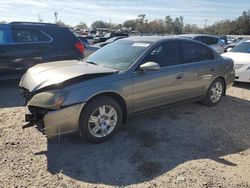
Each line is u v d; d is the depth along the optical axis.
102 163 3.92
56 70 4.59
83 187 3.40
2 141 4.41
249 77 8.80
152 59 5.08
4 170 3.65
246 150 4.52
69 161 3.93
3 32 7.63
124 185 3.47
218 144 4.68
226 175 3.76
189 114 6.03
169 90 5.34
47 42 8.18
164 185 3.49
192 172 3.79
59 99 4.00
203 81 6.11
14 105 6.27
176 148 4.45
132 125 5.25
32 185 3.39
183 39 5.84
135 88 4.75
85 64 5.01
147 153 4.24
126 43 5.54
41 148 4.25
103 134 4.48
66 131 4.12
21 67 7.87
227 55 9.59
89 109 4.24
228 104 6.96
